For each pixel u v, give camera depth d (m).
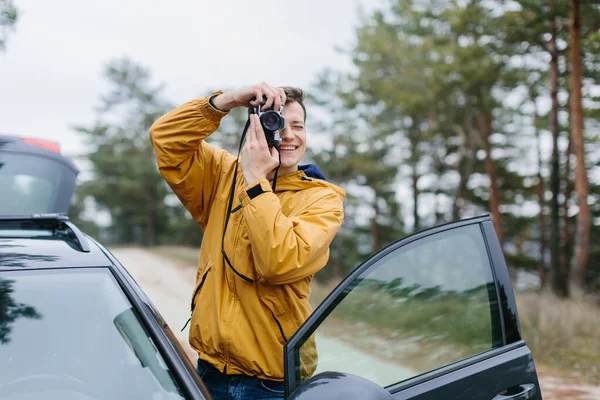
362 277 1.93
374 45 20.78
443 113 21.61
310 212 2.04
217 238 2.18
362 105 26.62
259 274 1.97
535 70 19.39
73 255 2.02
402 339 1.94
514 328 2.12
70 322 1.79
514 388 2.04
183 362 1.75
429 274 2.04
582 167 14.24
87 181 52.31
